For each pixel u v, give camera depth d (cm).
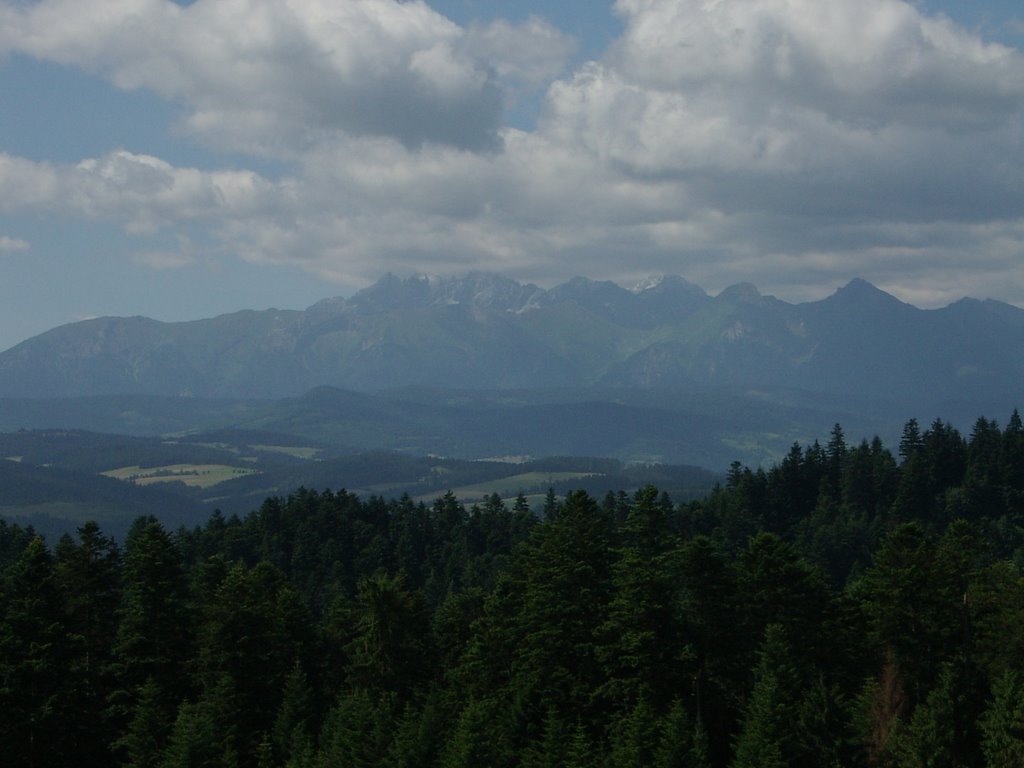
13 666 8256
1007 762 6431
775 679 7231
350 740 8300
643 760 7144
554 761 7612
